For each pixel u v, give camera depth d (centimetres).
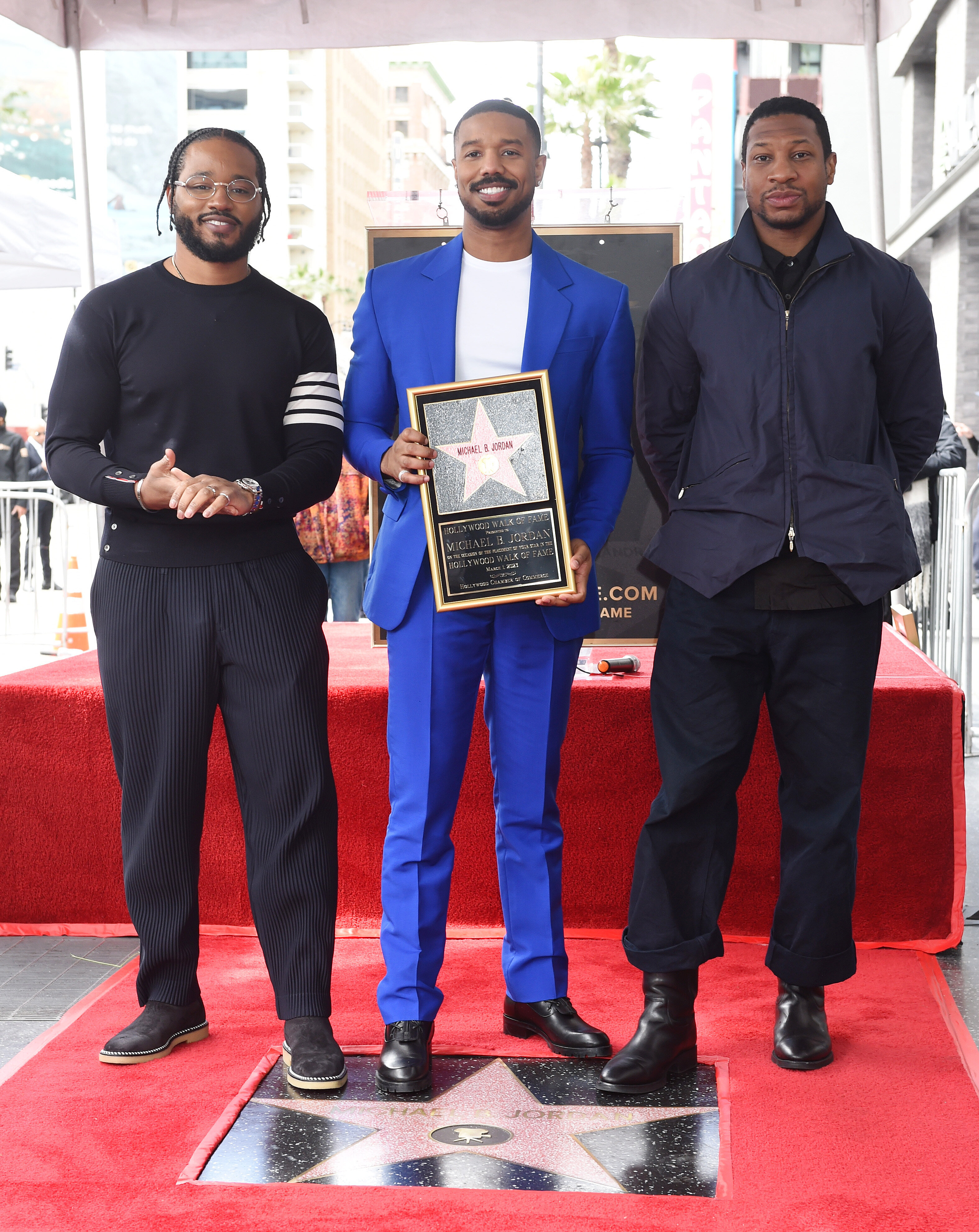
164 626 227
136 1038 232
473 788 298
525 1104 215
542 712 234
